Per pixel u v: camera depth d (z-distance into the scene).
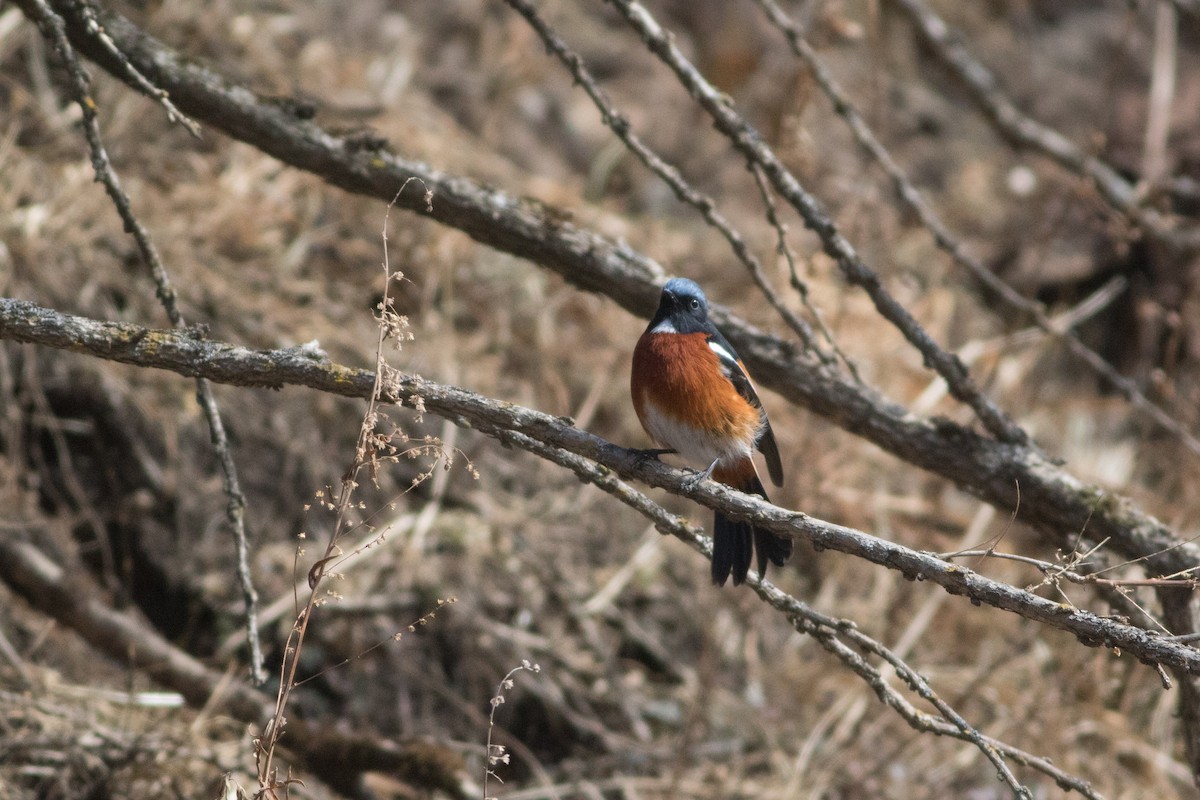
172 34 13.83
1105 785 10.82
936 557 5.39
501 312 13.32
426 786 9.38
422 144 14.68
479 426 6.43
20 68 12.70
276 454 11.07
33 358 10.54
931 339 8.52
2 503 9.89
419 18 17.27
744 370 7.71
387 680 10.45
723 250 15.52
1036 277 15.07
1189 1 15.77
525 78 16.91
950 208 17.38
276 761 9.25
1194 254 15.88
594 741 10.73
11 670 9.18
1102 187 15.77
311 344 5.90
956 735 6.30
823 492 12.76
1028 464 8.48
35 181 11.59
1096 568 8.19
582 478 6.54
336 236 13.19
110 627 9.46
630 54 18.12
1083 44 19.62
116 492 10.48
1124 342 16.12
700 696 10.29
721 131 8.58
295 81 14.48
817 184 16.12
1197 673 4.86
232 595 10.35
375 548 10.92
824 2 12.73
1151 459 14.55
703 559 12.30
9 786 8.30
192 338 5.92
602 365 13.47
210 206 12.54
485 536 11.55
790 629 12.23
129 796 8.54
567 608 11.46
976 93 16.38
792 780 10.37
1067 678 11.51
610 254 8.79
